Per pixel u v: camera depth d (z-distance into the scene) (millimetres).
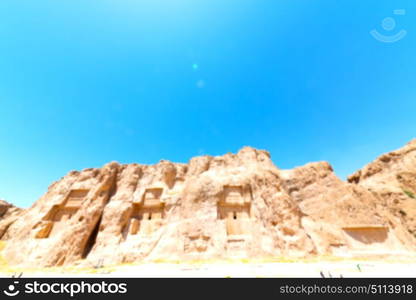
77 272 18969
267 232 26844
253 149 41875
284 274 14984
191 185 34750
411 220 32188
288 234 26016
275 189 31234
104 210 32406
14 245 28969
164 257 25266
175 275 16078
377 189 39938
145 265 22234
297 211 28938
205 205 30984
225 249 25594
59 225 31938
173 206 32656
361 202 29469
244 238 26953
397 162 43781
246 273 15828
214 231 27688
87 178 38406
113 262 25094
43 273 18609
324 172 36250
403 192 36969
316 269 16828
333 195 32188
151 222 31609
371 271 15867
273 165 40156
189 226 28500
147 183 37406
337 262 20359
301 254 23625
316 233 26688
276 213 28266
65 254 26281
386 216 28516
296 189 36875
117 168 40156
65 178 39562
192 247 26125
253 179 33469
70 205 34062
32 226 30969
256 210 29828
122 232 30062
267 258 23328
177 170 40406
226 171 37469
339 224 28281
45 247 27953
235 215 30406
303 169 39281
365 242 25734
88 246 29078
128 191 35594
